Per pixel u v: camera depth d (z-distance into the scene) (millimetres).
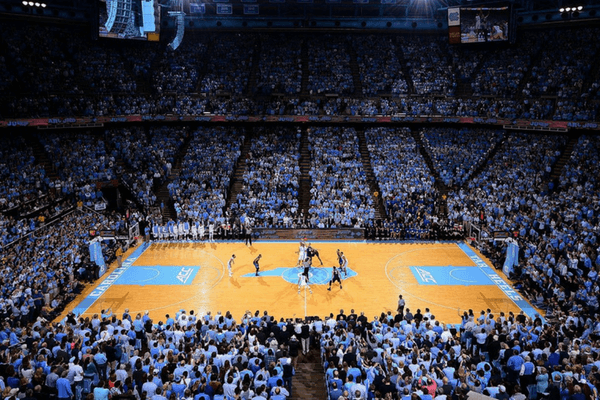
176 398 14242
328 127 49750
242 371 15508
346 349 17719
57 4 46656
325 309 26359
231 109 48344
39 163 40500
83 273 29953
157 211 40906
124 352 18688
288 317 25281
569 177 38969
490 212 37750
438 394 13883
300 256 32281
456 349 17531
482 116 46375
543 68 47094
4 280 24609
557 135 43969
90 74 47031
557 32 48625
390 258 34875
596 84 42969
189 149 46531
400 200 40875
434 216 39469
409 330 19688
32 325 20969
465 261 34281
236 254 35750
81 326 19703
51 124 40844
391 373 14984
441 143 47469
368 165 45750
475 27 48531
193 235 39000
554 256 29000
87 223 35500
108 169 42000
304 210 41500
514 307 26734
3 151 39438
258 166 44812
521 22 49844
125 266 33094
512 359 16344
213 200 40594
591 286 24875
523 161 42875
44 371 15891
